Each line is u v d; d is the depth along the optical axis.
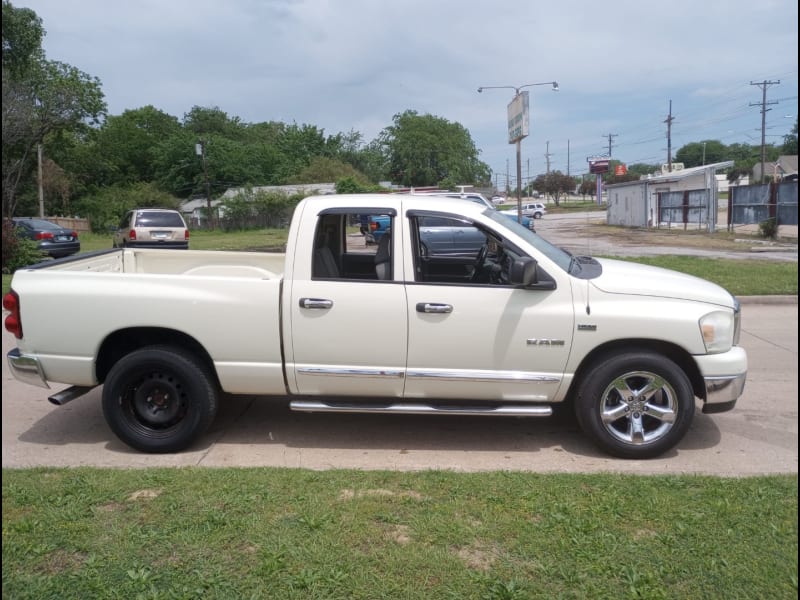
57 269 5.39
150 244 23.58
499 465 4.79
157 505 3.85
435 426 5.63
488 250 5.56
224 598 2.99
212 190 64.44
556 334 4.80
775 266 15.49
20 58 34.91
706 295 4.93
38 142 32.03
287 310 4.87
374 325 4.85
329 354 4.91
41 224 21.89
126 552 3.35
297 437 5.39
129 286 4.96
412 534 3.51
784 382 6.94
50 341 5.04
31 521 3.63
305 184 59.88
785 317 10.59
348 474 4.34
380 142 89.06
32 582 3.11
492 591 3.02
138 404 5.07
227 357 4.95
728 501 3.85
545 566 3.21
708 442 5.23
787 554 3.29
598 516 3.69
